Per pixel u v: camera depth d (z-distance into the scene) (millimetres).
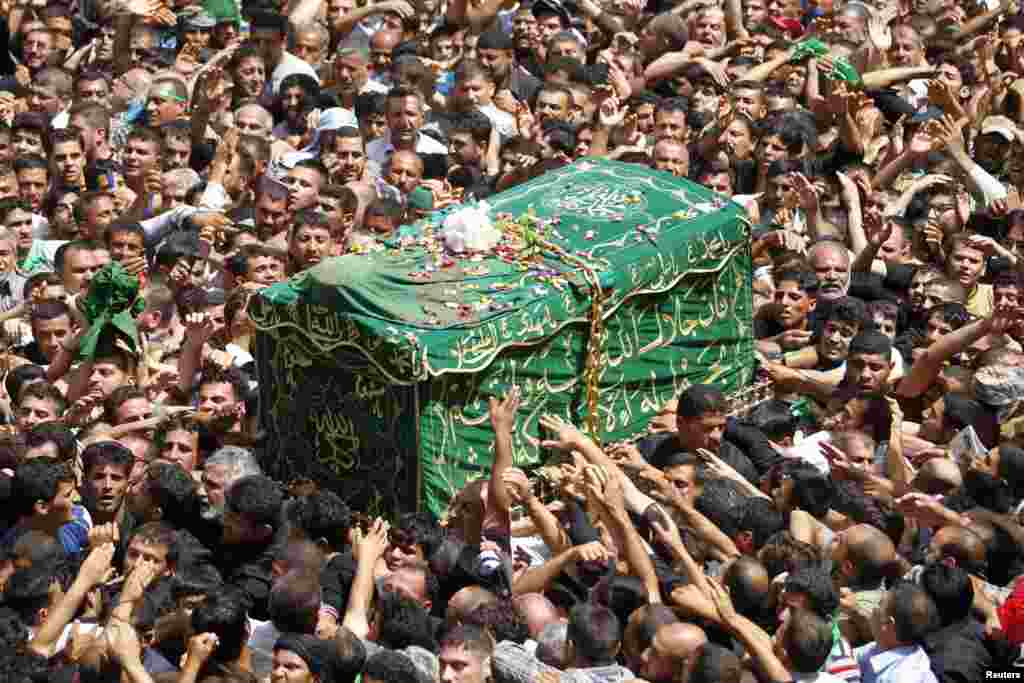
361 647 12312
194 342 16734
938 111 23281
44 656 12883
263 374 16125
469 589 13031
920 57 25172
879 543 13422
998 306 16516
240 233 19562
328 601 13578
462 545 13938
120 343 16750
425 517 13953
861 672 12789
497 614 12828
